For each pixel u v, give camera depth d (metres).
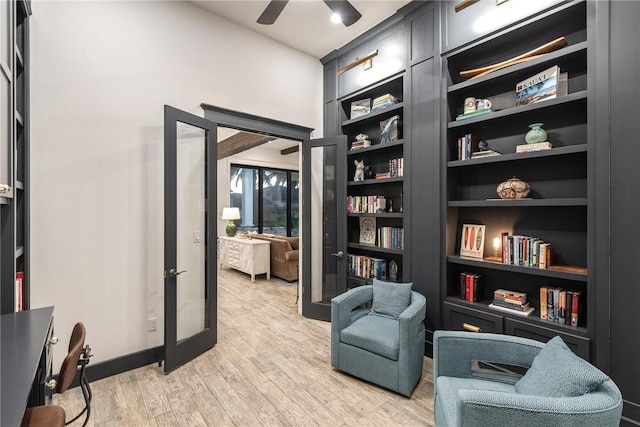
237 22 3.15
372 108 3.44
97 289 2.36
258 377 2.40
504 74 2.34
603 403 1.13
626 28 1.77
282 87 3.53
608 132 1.83
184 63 2.80
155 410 1.99
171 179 2.47
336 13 2.28
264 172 8.43
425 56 2.81
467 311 2.52
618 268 1.79
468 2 2.44
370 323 2.49
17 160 2.00
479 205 2.45
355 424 1.88
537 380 1.39
